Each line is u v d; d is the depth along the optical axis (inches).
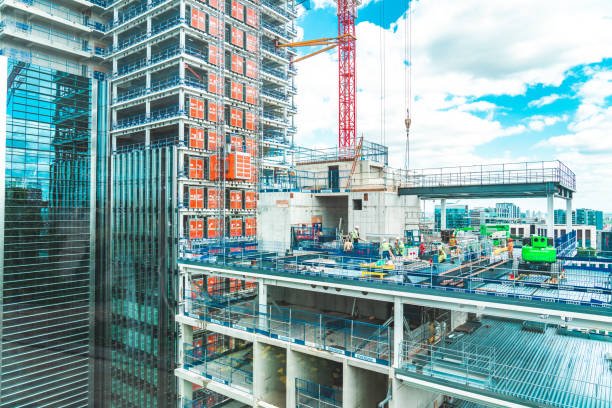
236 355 1412.4
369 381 984.3
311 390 1040.2
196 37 1920.5
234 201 2074.3
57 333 1951.3
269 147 2524.6
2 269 1754.4
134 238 2004.2
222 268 1244.5
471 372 811.4
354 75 3282.5
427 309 1050.1
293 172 1770.4
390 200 1302.9
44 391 1875.0
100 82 2208.4
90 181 2137.1
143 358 1902.1
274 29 2620.6
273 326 1155.3
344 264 1031.0
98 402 2068.2
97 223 2155.5
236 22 2156.7
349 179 1487.5
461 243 1107.3
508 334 1066.1
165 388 1795.0
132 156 2055.9
